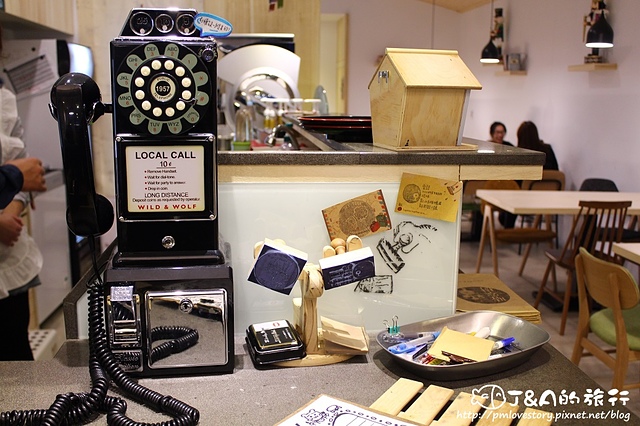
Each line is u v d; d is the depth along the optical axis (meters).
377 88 1.38
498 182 4.82
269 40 3.21
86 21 3.80
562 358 1.18
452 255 1.31
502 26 7.14
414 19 8.73
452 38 8.92
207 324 1.10
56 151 3.66
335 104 9.31
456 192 1.27
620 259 3.72
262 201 1.26
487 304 1.38
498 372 1.12
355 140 1.58
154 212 1.10
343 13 8.52
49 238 3.48
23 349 2.47
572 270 3.71
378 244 1.29
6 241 2.31
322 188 1.26
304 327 1.16
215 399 1.03
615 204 3.62
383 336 1.21
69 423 0.96
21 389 1.06
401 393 1.03
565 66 5.94
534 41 6.60
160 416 0.98
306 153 1.25
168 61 1.04
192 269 1.10
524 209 3.76
